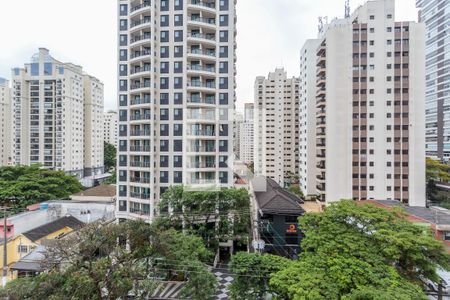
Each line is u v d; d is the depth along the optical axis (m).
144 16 38.16
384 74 42.22
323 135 46.94
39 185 45.22
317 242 15.68
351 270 12.91
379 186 42.19
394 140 41.94
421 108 41.69
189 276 17.84
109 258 15.38
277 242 25.95
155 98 37.06
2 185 45.56
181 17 37.19
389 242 14.21
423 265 14.02
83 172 83.06
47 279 13.61
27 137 75.88
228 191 28.19
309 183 54.16
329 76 43.88
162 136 37.69
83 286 13.50
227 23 38.44
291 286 12.57
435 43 68.31
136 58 37.34
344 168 43.25
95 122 87.94
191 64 38.72
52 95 75.25
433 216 27.25
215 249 27.28
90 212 39.34
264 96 69.88
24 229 33.19
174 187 28.88
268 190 35.12
